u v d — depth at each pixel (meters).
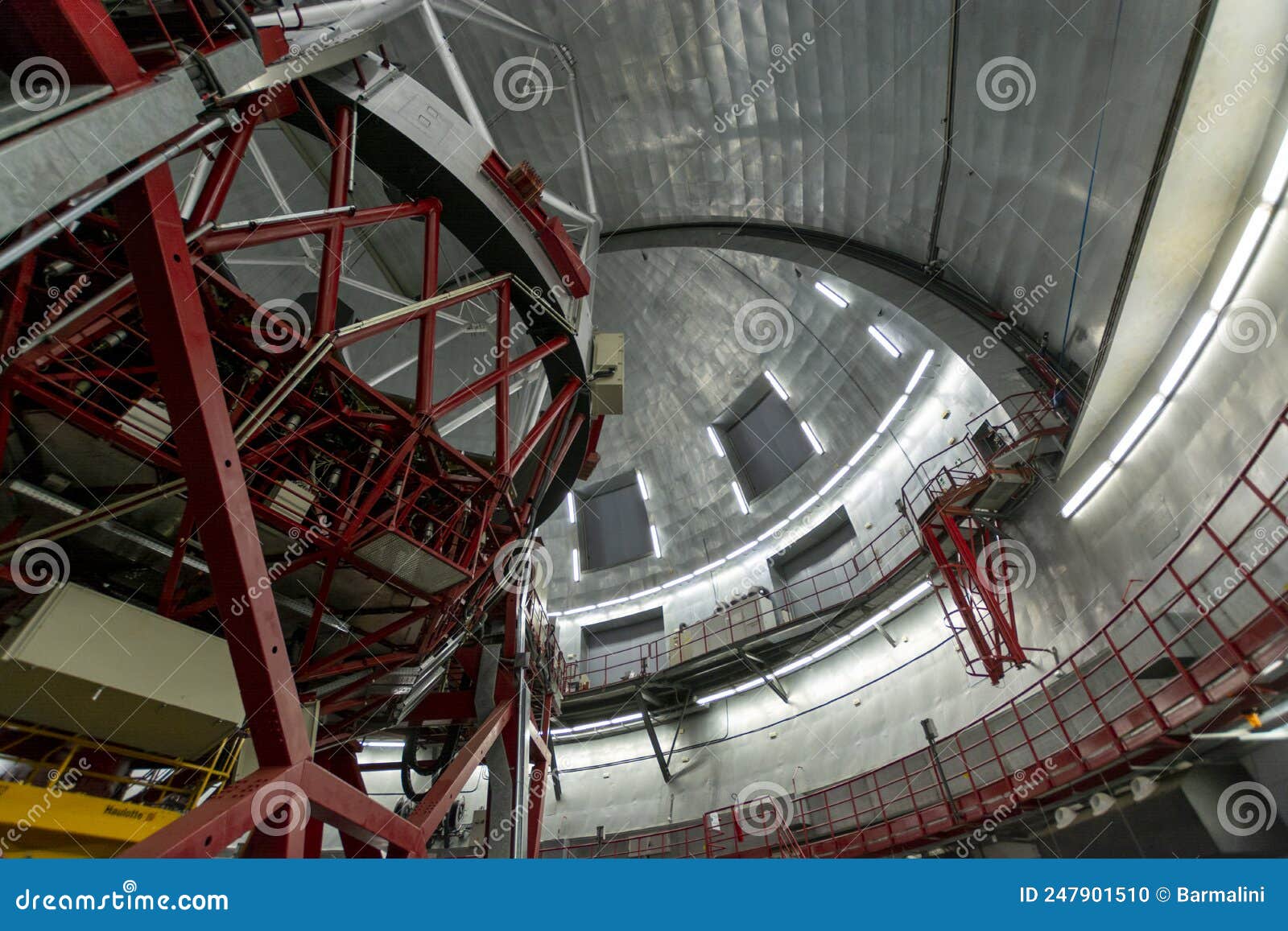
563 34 21.81
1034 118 16.70
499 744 11.98
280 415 9.30
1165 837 13.37
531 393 16.80
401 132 10.43
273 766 5.23
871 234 24.11
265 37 8.30
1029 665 18.44
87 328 7.74
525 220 12.20
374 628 11.38
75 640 6.55
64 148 4.40
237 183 21.38
